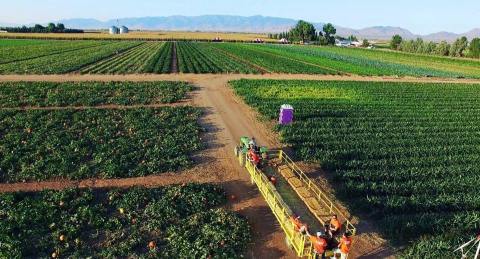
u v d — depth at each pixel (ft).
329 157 100.63
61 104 141.38
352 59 373.40
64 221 67.92
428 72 296.30
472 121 144.66
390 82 231.50
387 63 356.38
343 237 56.29
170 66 261.24
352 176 89.25
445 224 71.15
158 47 422.41
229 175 89.61
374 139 117.19
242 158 93.09
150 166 90.43
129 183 83.20
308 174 92.53
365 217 74.69
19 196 75.56
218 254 60.59
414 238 68.44
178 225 68.54
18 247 60.13
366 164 96.53
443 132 128.57
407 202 78.23
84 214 69.72
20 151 95.96
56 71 214.07
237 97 169.99
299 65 293.84
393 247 65.92
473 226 71.26
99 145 102.06
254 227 69.46
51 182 82.17
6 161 89.25
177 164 93.30
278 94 176.35
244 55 354.74
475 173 95.66
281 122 125.80
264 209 75.41
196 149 104.22
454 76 280.72
